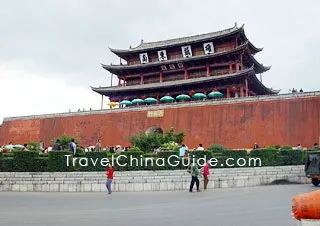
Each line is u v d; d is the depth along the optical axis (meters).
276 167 30.92
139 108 59.44
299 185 28.09
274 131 47.84
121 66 73.38
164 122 56.84
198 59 66.69
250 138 49.38
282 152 33.38
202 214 14.55
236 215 14.02
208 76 66.44
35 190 27.56
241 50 62.34
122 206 17.77
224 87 63.59
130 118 59.75
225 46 67.44
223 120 52.12
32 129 67.12
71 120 64.19
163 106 57.72
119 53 75.75
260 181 29.22
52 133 65.06
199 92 66.31
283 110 47.88
